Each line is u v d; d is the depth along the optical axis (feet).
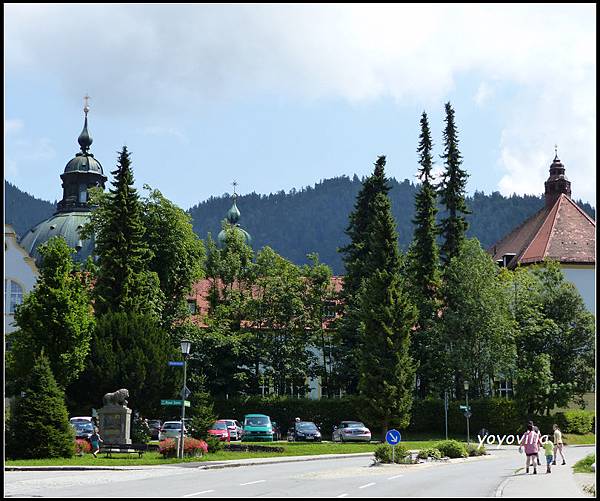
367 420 193.98
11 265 233.96
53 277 157.17
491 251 334.44
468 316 215.72
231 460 117.08
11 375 155.53
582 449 176.55
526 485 78.28
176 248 210.18
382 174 230.27
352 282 225.76
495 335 215.31
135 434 145.28
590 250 284.61
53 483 77.92
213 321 238.48
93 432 123.95
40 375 115.24
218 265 261.85
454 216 239.71
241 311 242.58
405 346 196.34
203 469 102.73
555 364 225.35
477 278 218.18
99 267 200.95
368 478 88.33
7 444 110.73
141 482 79.97
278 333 234.58
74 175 368.68
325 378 233.76
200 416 131.34
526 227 317.63
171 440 120.47
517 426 212.64
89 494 65.62
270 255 258.37
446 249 238.07
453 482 82.79
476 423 212.43
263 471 99.81
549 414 220.84
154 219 209.36
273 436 181.78
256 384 229.86
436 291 228.02
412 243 233.55
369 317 198.18
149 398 171.53
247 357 225.35
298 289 235.81
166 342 178.70
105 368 168.76
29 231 362.33
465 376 214.28
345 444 168.76
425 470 104.99
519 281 233.35
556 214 297.94
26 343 155.33
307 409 215.92
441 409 215.10
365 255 226.99
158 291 199.52
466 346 215.31
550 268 236.02
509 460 135.33
